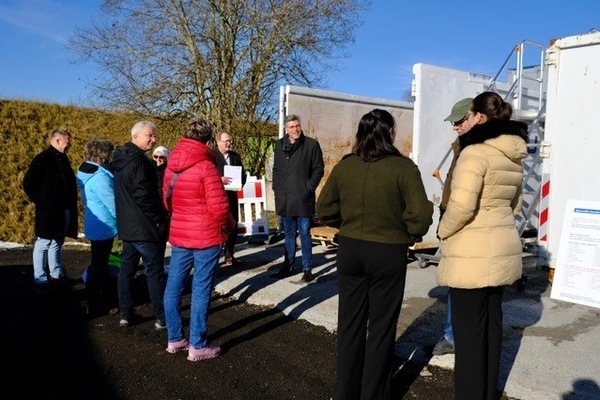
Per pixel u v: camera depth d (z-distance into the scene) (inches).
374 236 117.3
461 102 147.4
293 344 171.2
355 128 374.6
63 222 235.6
